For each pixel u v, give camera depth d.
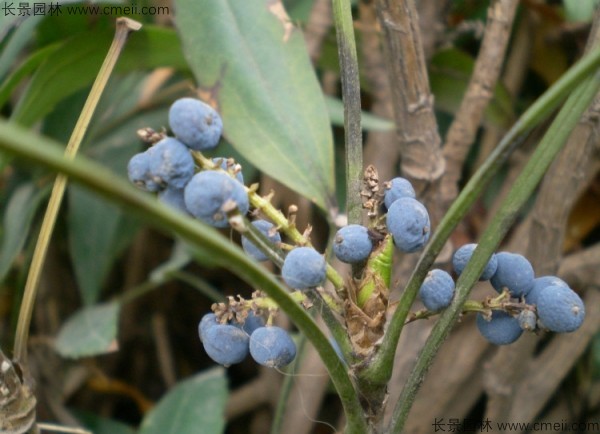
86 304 0.33
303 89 0.24
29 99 0.27
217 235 0.16
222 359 0.19
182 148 0.18
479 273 0.18
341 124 0.30
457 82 0.32
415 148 0.26
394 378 0.28
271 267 0.34
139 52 0.28
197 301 0.41
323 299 0.18
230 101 0.24
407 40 0.24
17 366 0.22
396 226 0.18
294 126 0.24
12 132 0.13
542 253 0.27
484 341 0.31
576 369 0.34
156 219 0.15
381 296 0.18
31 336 0.36
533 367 0.30
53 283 0.38
